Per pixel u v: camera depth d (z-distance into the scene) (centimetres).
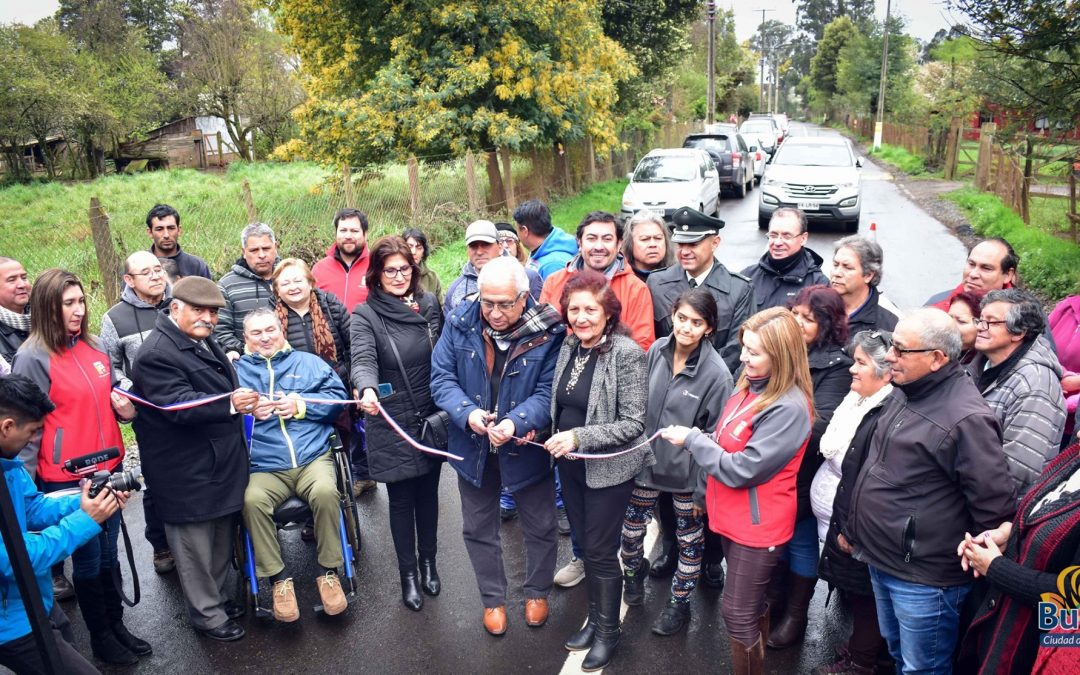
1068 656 224
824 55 6612
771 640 369
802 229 439
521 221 541
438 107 1370
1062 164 1238
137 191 1919
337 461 424
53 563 275
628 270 435
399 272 397
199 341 372
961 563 280
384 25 1477
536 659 365
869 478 292
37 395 272
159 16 4172
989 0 859
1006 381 313
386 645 380
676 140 3278
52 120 2702
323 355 482
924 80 3119
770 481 312
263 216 1045
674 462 362
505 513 514
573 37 1588
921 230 1466
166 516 368
